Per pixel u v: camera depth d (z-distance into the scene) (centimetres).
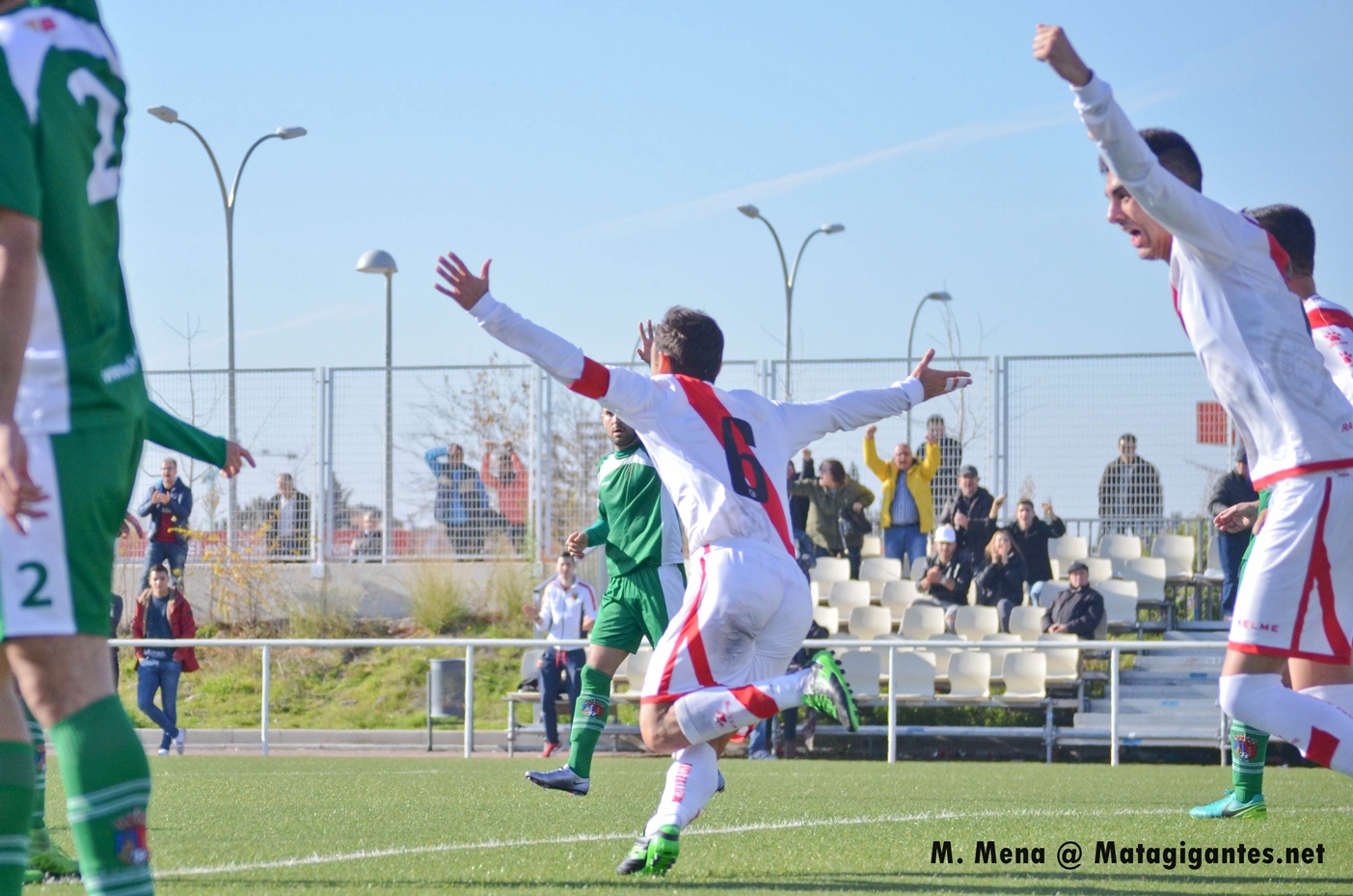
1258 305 705
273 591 3456
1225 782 1606
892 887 697
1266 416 713
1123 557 3133
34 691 442
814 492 3117
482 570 3462
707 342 787
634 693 2552
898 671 2656
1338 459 704
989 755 2586
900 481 3161
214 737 2788
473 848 862
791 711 2347
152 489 2902
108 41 470
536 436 3484
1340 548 703
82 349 448
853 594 3075
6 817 480
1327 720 688
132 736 449
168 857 809
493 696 3044
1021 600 2819
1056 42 610
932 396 838
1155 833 948
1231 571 2702
